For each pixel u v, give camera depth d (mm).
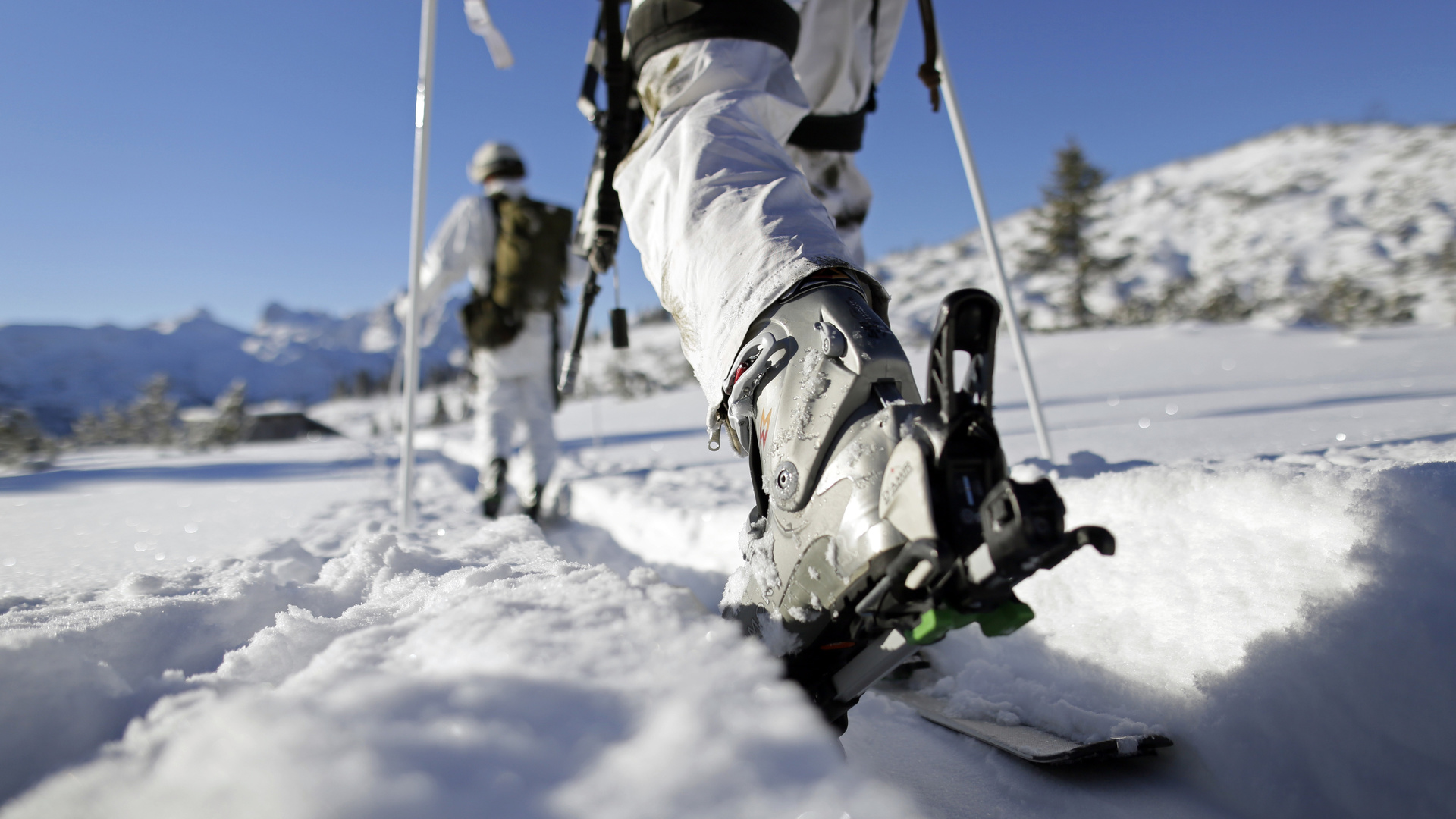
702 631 705
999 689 1100
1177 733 891
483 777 486
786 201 985
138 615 935
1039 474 1671
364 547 1265
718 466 3770
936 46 1712
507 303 3066
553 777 497
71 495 3781
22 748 610
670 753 514
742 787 491
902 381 772
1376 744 708
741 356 885
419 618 821
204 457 8016
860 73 1725
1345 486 901
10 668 644
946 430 616
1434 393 3502
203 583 1260
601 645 667
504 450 3062
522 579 960
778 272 890
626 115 1334
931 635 623
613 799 476
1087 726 937
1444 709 674
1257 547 938
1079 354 9898
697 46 1154
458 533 2133
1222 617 924
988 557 562
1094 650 1051
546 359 3168
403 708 547
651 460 4480
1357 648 750
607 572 959
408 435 2305
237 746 492
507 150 3303
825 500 741
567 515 3363
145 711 662
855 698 769
